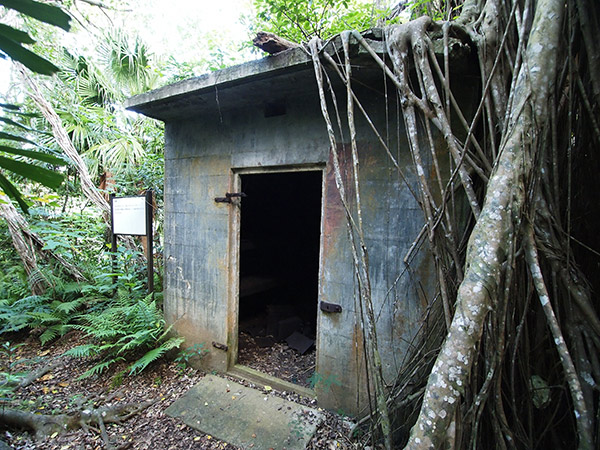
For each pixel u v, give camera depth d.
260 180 4.96
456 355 1.18
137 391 2.76
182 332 3.17
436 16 2.68
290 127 2.48
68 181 5.30
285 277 4.97
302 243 5.45
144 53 5.74
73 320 3.97
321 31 3.77
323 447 2.07
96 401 2.61
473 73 1.82
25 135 4.39
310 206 5.50
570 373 1.22
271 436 2.17
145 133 5.71
